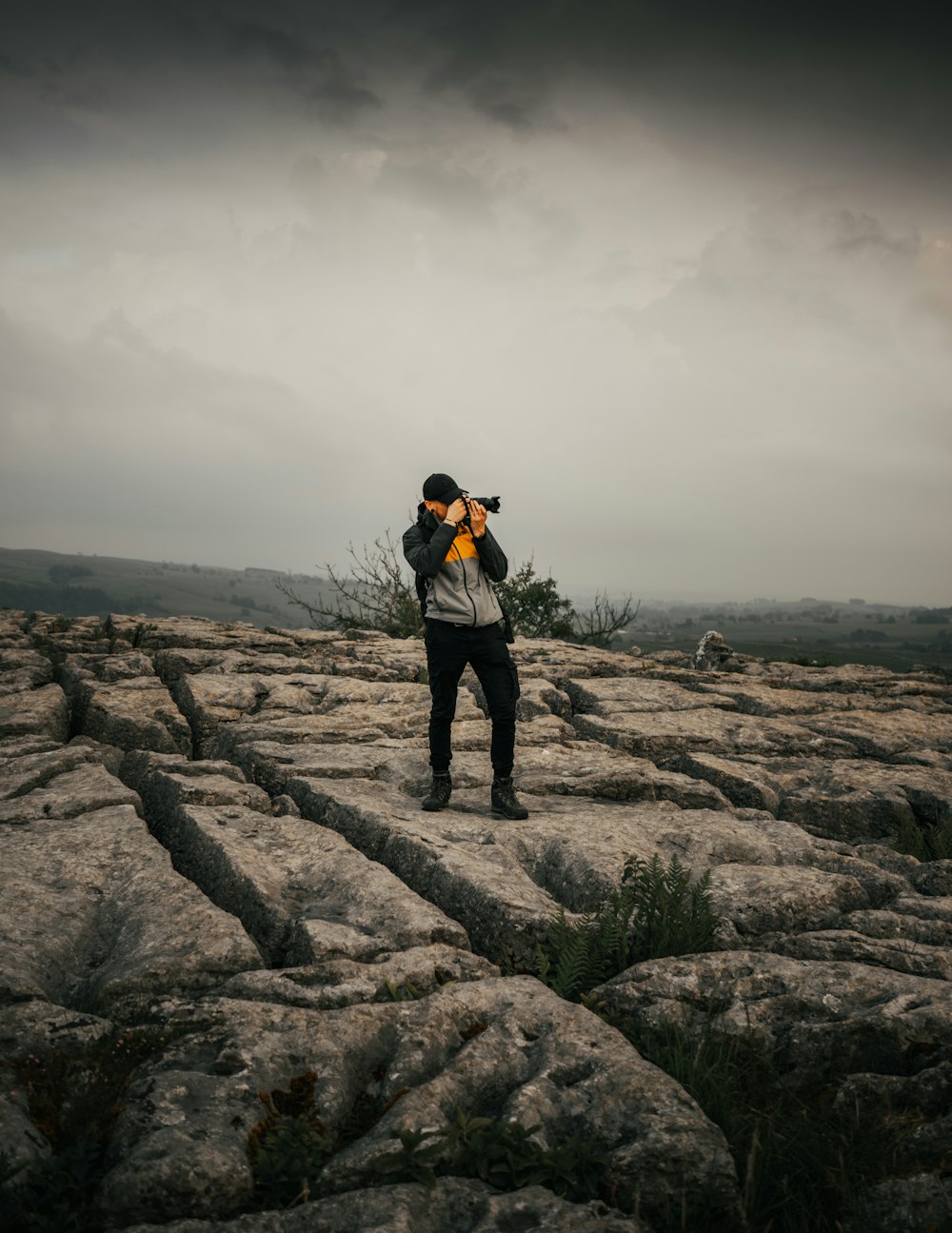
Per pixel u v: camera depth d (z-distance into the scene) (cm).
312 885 483
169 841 559
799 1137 313
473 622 596
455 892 474
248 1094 301
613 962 439
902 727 1016
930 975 423
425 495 623
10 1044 318
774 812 744
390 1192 265
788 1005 385
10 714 789
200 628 1372
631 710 1003
